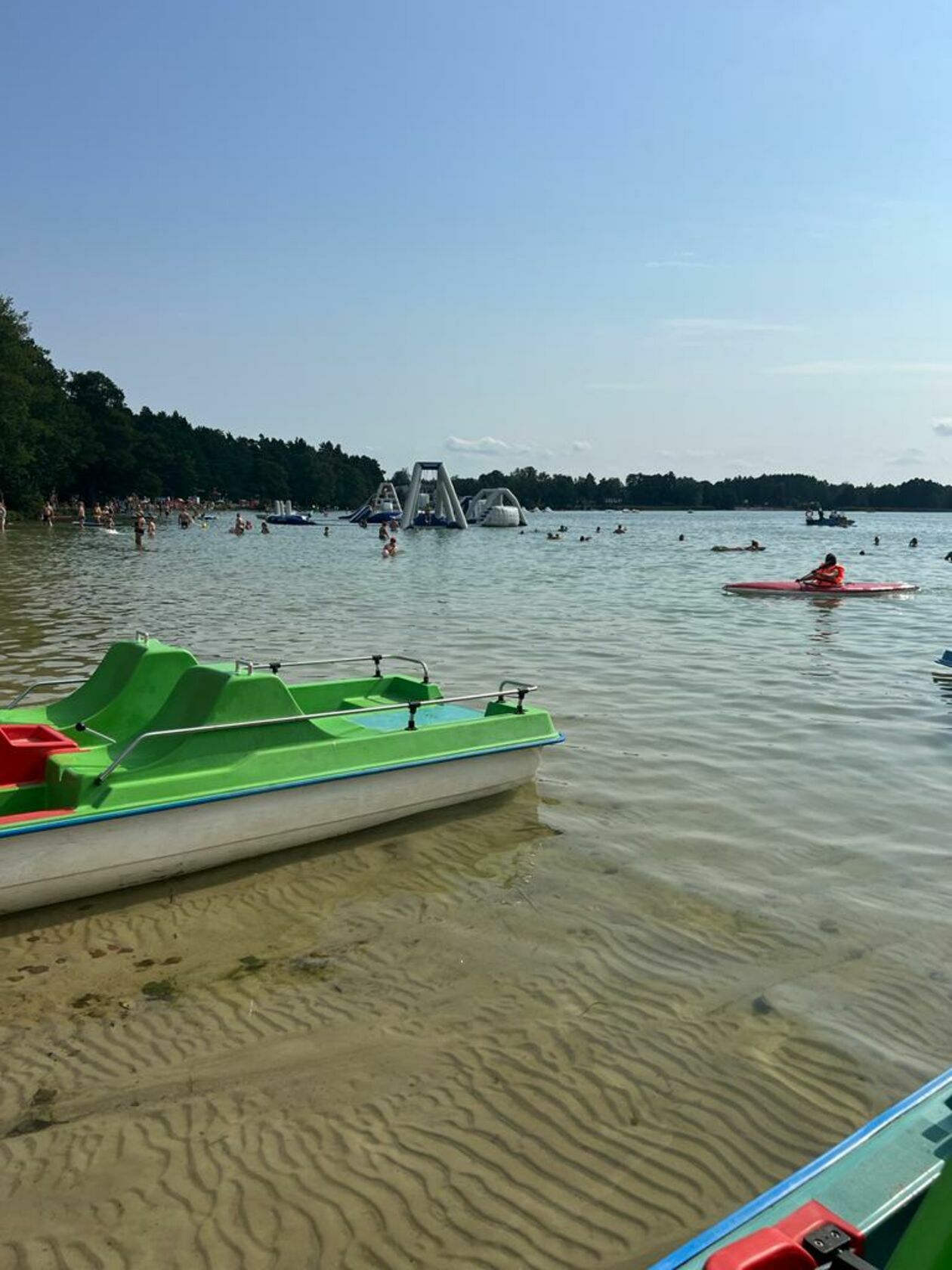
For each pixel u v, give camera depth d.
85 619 12.84
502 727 5.22
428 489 60.19
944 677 8.96
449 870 4.34
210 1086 2.75
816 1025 3.09
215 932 3.73
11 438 42.69
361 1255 2.17
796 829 4.85
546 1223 2.26
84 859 3.91
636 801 5.27
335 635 11.52
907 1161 2.01
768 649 10.60
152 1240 2.20
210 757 4.31
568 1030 3.05
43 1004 3.20
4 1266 2.12
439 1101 2.70
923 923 3.82
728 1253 1.60
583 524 74.50
